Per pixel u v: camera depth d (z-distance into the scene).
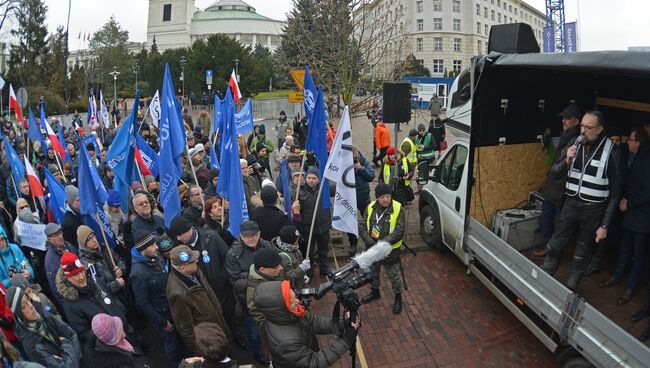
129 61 59.66
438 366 5.80
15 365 3.66
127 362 4.28
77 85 44.25
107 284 5.41
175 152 6.60
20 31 45.09
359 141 23.14
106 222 6.32
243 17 103.31
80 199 5.91
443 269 8.27
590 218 5.36
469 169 7.25
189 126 15.76
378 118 17.22
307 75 7.03
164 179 6.34
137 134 8.05
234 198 6.08
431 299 7.32
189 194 7.01
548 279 4.97
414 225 10.35
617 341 3.99
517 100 7.29
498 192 7.51
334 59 17.16
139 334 6.52
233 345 6.21
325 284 3.78
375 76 20.30
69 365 4.27
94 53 58.56
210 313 4.88
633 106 6.98
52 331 4.37
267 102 37.88
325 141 6.62
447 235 8.09
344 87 16.98
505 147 7.42
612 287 6.12
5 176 9.55
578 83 7.50
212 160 9.25
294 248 5.64
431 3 65.62
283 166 7.65
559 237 5.77
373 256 3.73
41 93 37.03
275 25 105.12
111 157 7.58
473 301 7.23
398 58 20.53
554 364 5.75
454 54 67.38
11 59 44.09
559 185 6.17
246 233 5.19
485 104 7.15
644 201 5.34
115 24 62.62
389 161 9.73
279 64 28.25
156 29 103.06
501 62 6.24
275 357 3.70
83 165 5.88
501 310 6.97
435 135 14.89
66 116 32.91
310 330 3.86
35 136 11.66
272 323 3.71
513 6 76.75
